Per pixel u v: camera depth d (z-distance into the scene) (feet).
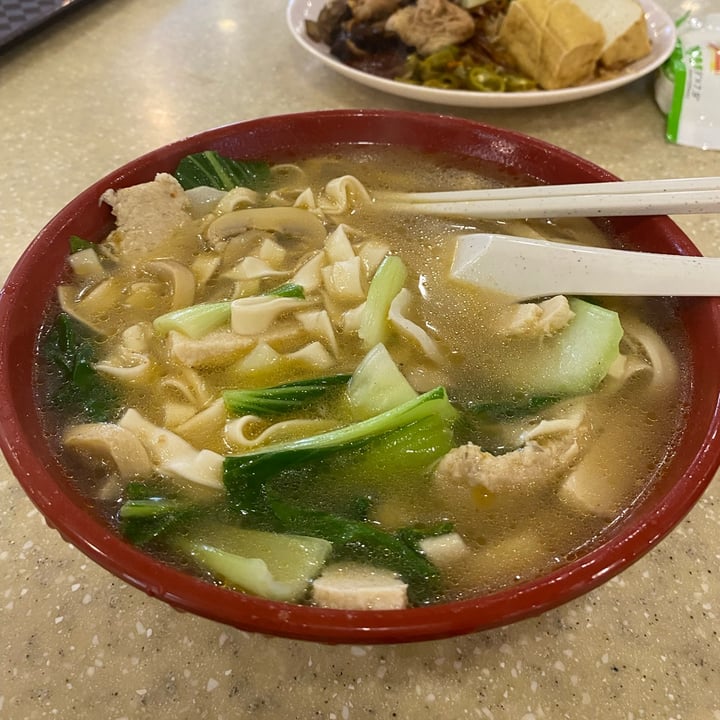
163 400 0.77
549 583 0.57
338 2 1.47
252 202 1.00
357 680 0.68
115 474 0.70
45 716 0.65
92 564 0.75
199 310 0.83
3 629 0.70
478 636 0.70
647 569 0.75
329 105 1.42
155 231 0.93
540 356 0.82
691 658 0.69
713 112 1.31
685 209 0.88
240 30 1.65
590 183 0.95
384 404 0.76
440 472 0.71
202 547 0.65
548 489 0.71
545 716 0.66
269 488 0.70
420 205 0.99
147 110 1.40
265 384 0.79
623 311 0.86
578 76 1.35
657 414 0.77
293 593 0.62
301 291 0.86
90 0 1.66
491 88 1.34
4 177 1.23
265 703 0.66
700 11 1.70
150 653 0.69
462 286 0.89
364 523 0.68
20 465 0.63
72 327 0.82
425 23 1.38
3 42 1.48
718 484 0.83
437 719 0.65
